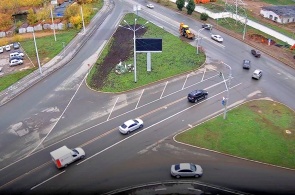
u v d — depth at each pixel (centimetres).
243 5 11875
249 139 5012
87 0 12075
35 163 4634
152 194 4038
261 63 7569
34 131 5347
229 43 8706
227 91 6275
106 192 4081
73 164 4581
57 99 6278
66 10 10581
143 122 5475
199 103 6009
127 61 7775
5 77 7219
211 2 12250
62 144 5009
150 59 7206
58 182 4272
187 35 8938
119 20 10569
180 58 7825
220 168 4441
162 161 4600
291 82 6744
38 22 10556
